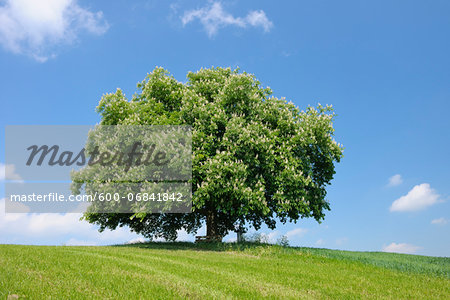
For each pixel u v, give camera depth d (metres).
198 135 17.59
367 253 19.09
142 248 16.97
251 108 19.38
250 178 18.34
